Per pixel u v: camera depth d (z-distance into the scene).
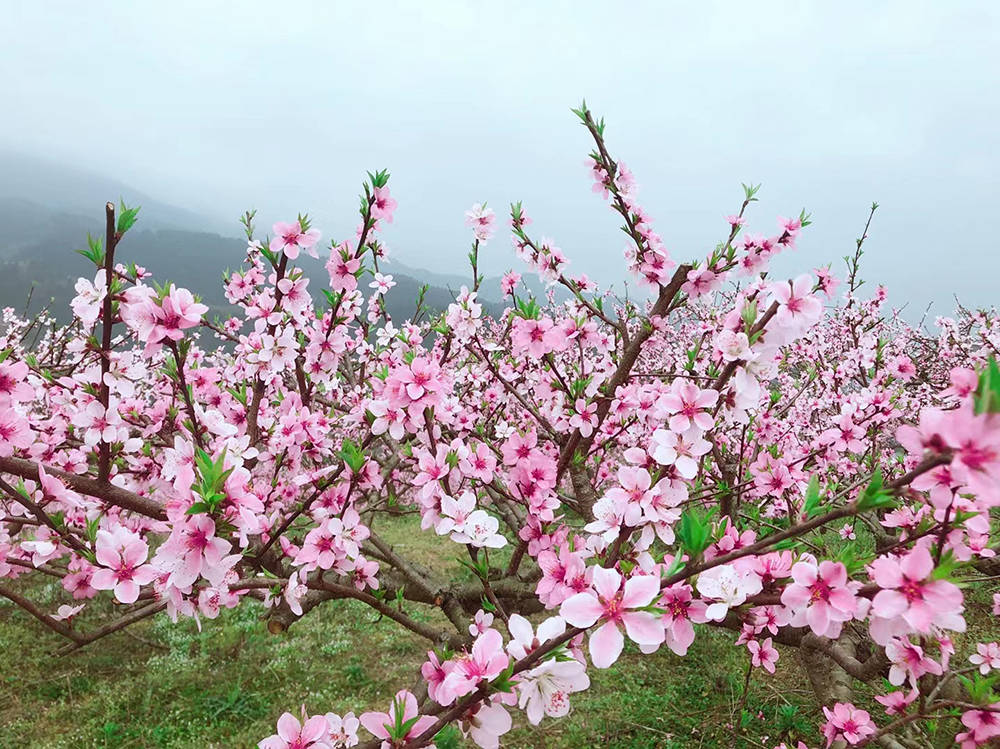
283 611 2.35
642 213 2.87
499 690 1.09
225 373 4.09
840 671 2.81
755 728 4.50
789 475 3.14
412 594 2.92
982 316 6.38
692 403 1.38
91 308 1.51
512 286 3.76
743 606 1.15
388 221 2.61
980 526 1.03
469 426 3.34
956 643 4.69
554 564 1.50
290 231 2.56
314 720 1.37
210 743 4.65
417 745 1.17
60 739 4.63
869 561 1.02
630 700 4.99
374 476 2.20
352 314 2.90
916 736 2.54
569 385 2.82
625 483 1.44
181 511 1.27
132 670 5.69
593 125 2.83
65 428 2.57
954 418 0.77
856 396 4.00
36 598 6.72
